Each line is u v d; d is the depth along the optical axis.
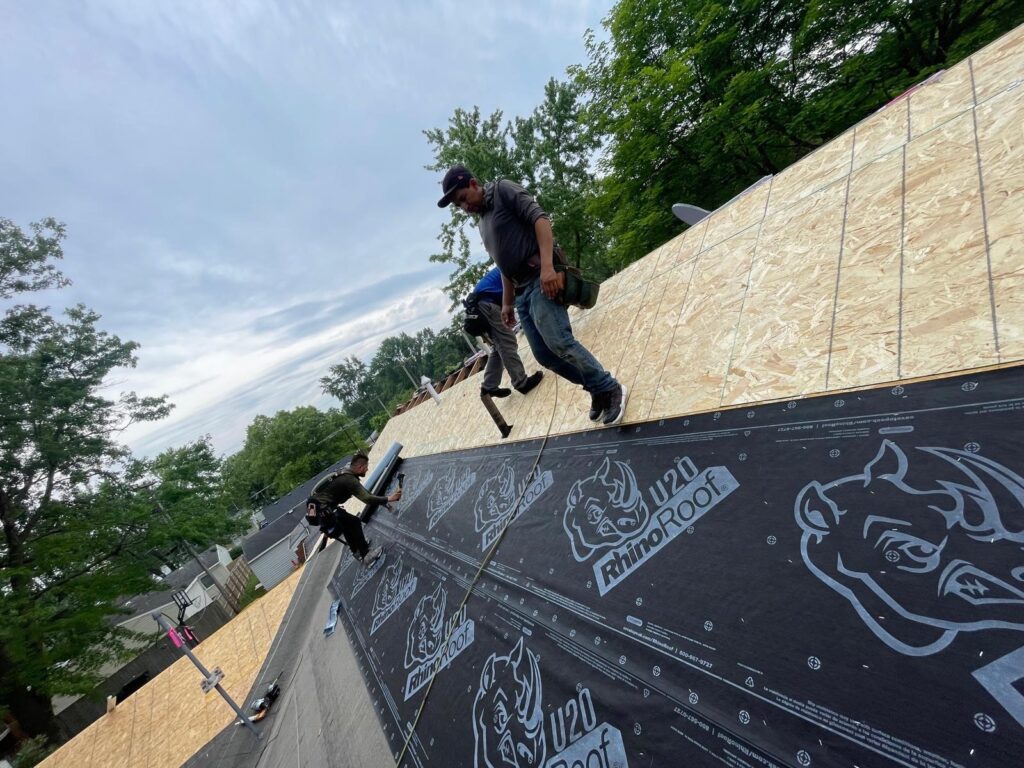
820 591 1.25
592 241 20.36
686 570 1.67
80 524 14.20
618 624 1.74
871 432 1.48
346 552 7.34
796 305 2.22
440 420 7.46
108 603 14.07
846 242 2.21
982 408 1.27
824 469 1.52
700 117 10.38
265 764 3.81
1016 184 1.65
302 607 6.91
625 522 2.12
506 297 3.49
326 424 48.56
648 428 2.46
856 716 1.01
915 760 0.90
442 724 2.19
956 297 1.58
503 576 2.63
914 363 1.54
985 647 0.93
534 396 4.27
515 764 1.69
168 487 20.91
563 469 2.92
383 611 4.03
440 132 17.77
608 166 12.41
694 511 1.83
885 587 1.15
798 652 1.19
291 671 5.15
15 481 13.52
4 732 12.70
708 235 3.45
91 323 16.36
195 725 5.35
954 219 1.78
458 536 3.66
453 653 2.54
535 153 18.20
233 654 6.81
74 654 12.74
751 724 1.16
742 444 1.88
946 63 8.34
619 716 1.46
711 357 2.46
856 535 1.29
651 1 9.87
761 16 9.45
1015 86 1.91
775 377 2.01
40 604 12.98
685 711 1.31
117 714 6.40
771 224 2.85
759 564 1.45
